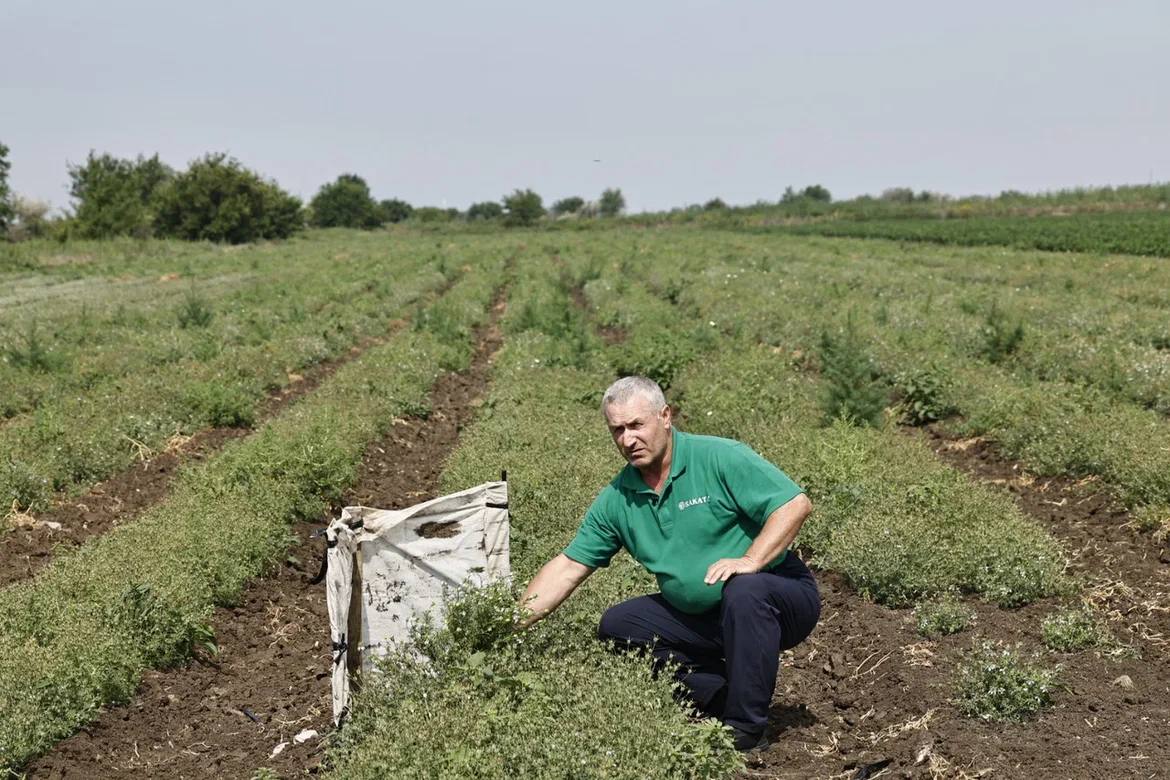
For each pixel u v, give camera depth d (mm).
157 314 28312
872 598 8164
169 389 16562
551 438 12422
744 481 5598
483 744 5055
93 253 65500
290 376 20375
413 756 4988
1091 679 6504
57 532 10719
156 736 6738
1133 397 14242
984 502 9406
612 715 5078
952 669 6668
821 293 29016
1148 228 56656
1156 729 5773
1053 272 34250
